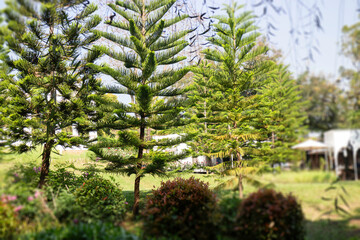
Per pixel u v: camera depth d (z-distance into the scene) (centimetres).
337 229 326
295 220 351
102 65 689
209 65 945
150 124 644
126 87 646
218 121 753
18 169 479
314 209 355
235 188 486
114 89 665
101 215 482
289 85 449
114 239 321
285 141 442
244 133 704
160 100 644
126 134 589
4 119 625
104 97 645
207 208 435
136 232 393
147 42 645
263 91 745
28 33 579
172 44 665
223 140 743
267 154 582
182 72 617
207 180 926
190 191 532
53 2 533
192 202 474
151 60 575
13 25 518
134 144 622
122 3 646
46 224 359
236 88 704
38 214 370
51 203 433
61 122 645
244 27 660
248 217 363
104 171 644
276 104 498
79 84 682
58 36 613
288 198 365
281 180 406
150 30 674
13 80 645
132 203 684
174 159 665
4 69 654
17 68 620
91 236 325
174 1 625
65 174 630
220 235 377
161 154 623
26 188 408
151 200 543
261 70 622
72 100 636
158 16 652
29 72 624
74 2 564
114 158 626
